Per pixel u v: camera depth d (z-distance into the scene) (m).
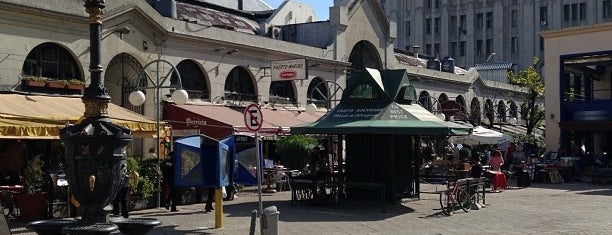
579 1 75.38
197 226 13.93
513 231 13.26
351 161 18.58
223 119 24.27
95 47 9.10
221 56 26.91
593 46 32.09
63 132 8.83
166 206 17.11
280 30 35.56
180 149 13.49
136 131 18.14
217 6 34.78
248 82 28.83
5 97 18.25
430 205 17.94
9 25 19.38
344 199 18.81
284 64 27.64
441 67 49.88
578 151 31.02
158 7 27.23
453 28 83.88
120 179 8.98
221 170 13.54
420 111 18.52
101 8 9.20
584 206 18.03
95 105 8.96
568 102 32.56
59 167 15.52
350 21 35.19
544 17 77.75
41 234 8.95
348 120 17.53
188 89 25.75
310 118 30.11
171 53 24.81
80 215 8.95
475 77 48.28
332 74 33.59
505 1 80.06
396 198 18.17
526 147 35.03
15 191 14.85
